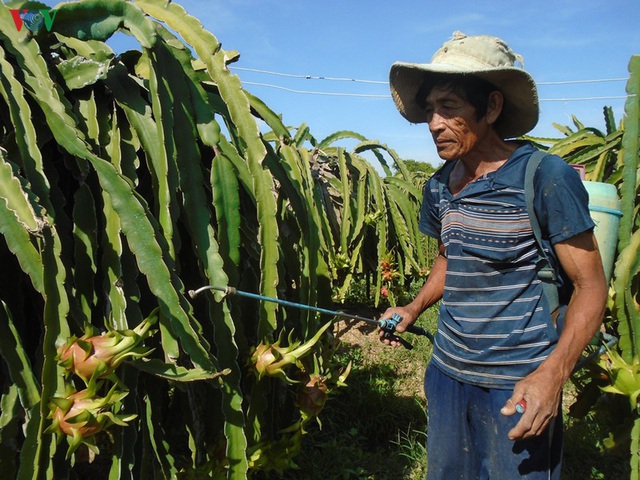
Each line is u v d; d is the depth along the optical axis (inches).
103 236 50.6
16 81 47.8
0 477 45.2
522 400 47.8
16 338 44.8
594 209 65.0
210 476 58.9
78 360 42.7
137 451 56.3
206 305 62.3
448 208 58.5
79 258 49.1
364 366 135.0
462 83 52.4
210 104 67.1
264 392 61.4
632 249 68.5
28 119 46.6
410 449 97.7
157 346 59.1
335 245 179.6
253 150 61.6
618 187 92.4
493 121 53.9
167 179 53.1
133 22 54.9
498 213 54.0
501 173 53.8
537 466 54.0
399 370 138.8
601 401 81.3
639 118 72.7
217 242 61.4
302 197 73.1
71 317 47.8
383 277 180.1
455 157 54.5
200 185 57.7
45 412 42.8
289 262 71.5
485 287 55.6
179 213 55.9
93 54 58.4
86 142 50.4
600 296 51.0
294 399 70.8
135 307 51.7
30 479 42.2
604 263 65.8
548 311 54.1
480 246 54.9
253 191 61.4
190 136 58.4
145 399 55.4
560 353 49.7
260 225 60.7
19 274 50.6
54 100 49.9
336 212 185.0
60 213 50.3
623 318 68.6
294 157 75.6
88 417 42.3
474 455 60.5
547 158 52.1
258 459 62.3
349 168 188.1
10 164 42.7
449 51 53.7
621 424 78.4
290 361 58.6
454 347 58.7
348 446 99.0
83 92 57.2
